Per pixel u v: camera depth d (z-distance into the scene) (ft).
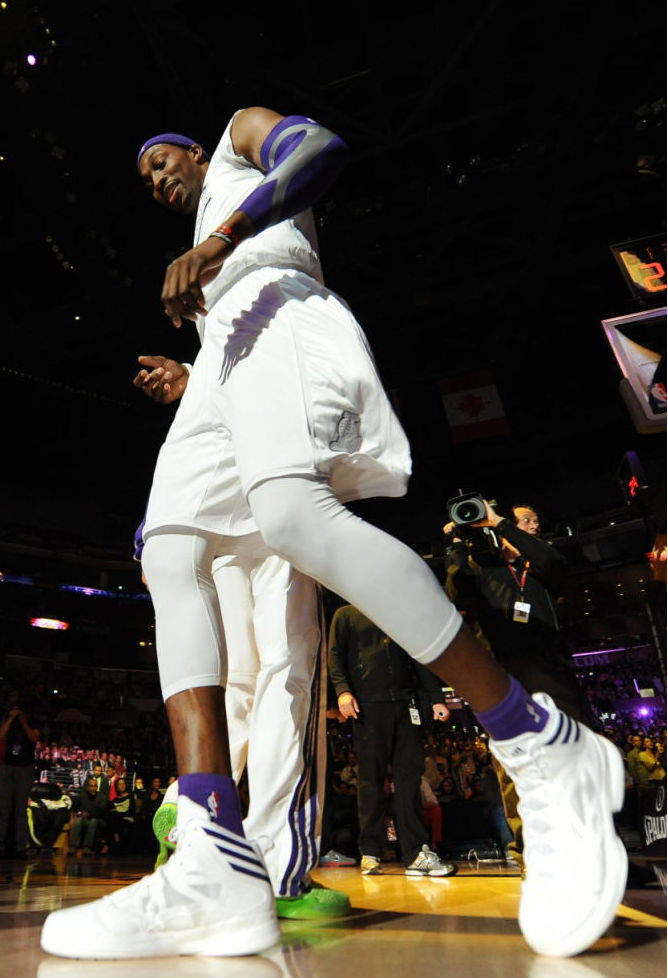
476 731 53.72
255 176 4.45
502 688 3.24
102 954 3.02
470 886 8.00
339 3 35.86
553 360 67.92
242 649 5.59
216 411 4.09
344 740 56.13
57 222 42.91
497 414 61.87
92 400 65.46
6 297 51.52
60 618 77.61
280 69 38.78
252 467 3.59
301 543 3.44
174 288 3.48
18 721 24.39
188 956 3.11
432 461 80.48
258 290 4.00
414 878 10.46
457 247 54.24
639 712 82.33
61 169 40.70
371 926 4.10
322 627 5.41
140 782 38.29
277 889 4.64
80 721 63.93
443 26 36.55
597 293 58.95
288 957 3.06
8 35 32.81
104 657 79.41
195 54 36.94
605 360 67.10
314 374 3.72
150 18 33.47
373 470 3.83
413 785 12.62
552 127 44.11
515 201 48.16
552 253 53.06
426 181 47.19
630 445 78.23
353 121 41.32
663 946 3.06
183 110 38.29
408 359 66.23
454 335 63.52
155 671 81.10
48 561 75.25
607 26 36.27
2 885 10.00
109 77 37.22
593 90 40.16
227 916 3.14
